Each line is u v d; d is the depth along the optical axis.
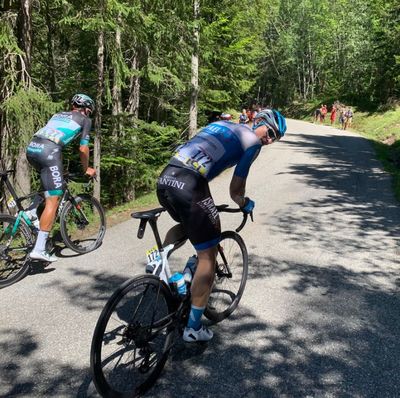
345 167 12.70
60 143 4.50
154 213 2.80
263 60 61.47
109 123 10.58
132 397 2.58
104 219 5.38
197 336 2.91
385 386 2.75
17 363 2.89
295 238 5.75
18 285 4.11
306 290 4.14
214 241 2.86
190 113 14.31
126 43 9.65
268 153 15.75
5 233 4.27
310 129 30.34
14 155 6.39
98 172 8.64
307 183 9.95
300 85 60.09
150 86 13.79
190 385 2.73
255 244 5.46
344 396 2.65
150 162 11.77
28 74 6.35
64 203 4.86
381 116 34.28
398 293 4.13
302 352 3.10
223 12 18.02
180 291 2.94
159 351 2.81
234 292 3.82
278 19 57.66
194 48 10.47
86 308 3.68
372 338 3.31
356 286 4.27
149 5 8.70
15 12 6.50
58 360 2.94
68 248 5.20
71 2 7.36
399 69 34.56
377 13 38.28
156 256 2.92
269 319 3.57
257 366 2.93
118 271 4.50
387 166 13.16
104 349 2.55
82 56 11.04
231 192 3.15
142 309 2.68
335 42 49.53
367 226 6.41
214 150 2.86
